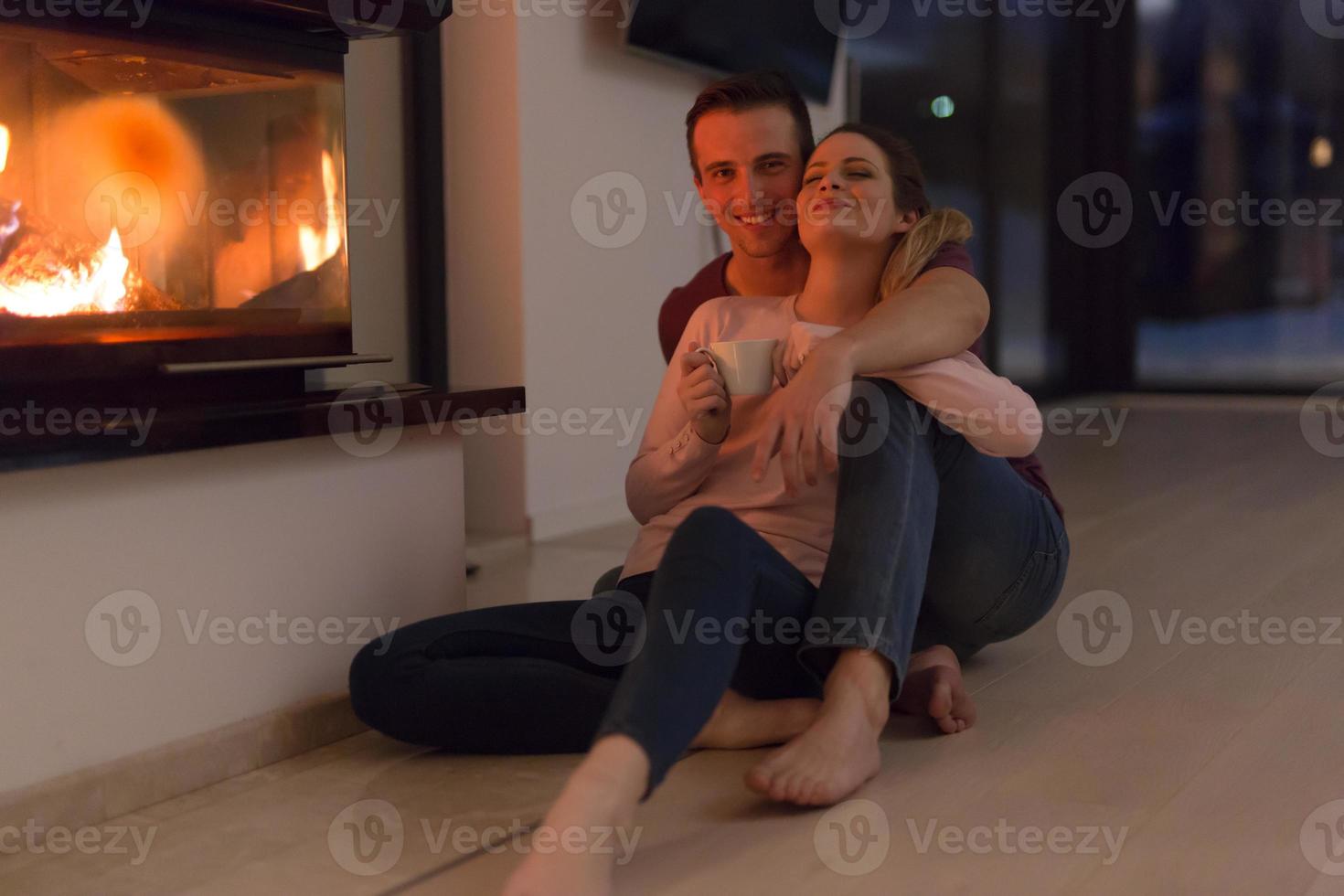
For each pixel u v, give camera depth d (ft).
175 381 4.74
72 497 4.24
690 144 5.79
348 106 9.09
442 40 9.70
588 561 8.84
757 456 4.39
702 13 10.77
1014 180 18.67
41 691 4.17
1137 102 20.33
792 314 5.18
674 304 6.23
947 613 5.38
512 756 4.93
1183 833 3.95
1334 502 10.53
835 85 13.48
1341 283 19.38
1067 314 20.29
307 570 5.10
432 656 4.75
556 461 10.00
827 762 4.11
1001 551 5.08
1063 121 19.85
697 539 3.93
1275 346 19.93
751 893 3.58
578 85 10.05
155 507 4.50
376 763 4.89
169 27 4.75
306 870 3.84
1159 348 20.58
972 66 17.56
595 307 10.35
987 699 5.41
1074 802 4.22
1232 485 11.57
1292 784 4.36
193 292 5.00
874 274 5.10
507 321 9.66
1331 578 7.73
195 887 3.73
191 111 4.94
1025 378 19.25
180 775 4.56
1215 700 5.34
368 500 5.36
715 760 4.73
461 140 9.71
